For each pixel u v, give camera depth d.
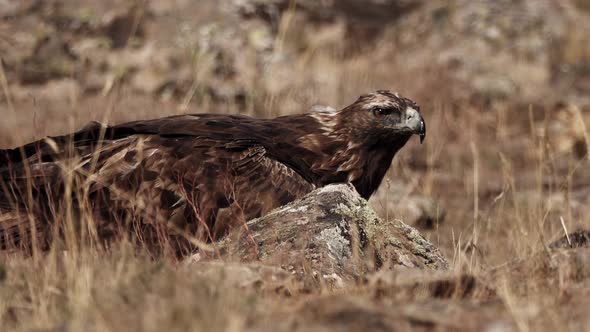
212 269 10.12
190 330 8.17
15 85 26.16
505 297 9.32
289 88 27.12
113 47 29.28
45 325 8.91
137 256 11.21
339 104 26.73
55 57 28.47
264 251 11.67
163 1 30.75
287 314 9.04
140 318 8.44
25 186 13.24
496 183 22.81
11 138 20.86
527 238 14.52
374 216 12.41
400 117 14.43
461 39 33.06
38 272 10.34
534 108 28.94
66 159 13.47
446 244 17.11
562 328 8.71
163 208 13.23
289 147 14.23
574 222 17.73
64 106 24.05
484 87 30.02
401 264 12.22
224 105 26.53
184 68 27.89
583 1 37.22
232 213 13.27
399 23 34.44
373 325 8.59
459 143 26.09
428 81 29.81
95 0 30.81
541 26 34.03
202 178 13.38
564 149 25.78
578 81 32.09
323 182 14.41
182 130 13.80
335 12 33.22
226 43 29.19
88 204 12.57
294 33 31.66
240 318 8.38
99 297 9.09
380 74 30.41
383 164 14.88
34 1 30.47
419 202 18.80
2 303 9.41
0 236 13.00
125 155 13.47
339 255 11.66
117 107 23.53
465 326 8.70
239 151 13.66
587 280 10.48
